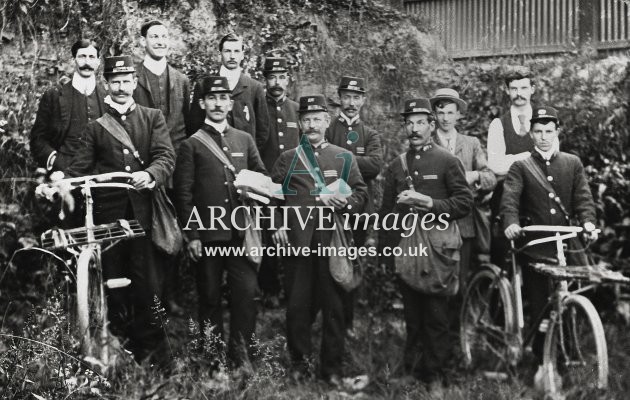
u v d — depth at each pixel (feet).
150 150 20.12
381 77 28.81
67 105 21.29
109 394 17.02
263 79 28.12
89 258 17.81
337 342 20.20
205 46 27.78
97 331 17.93
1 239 22.97
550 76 27.89
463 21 29.66
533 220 20.86
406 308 20.89
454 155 21.08
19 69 25.12
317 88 28.63
